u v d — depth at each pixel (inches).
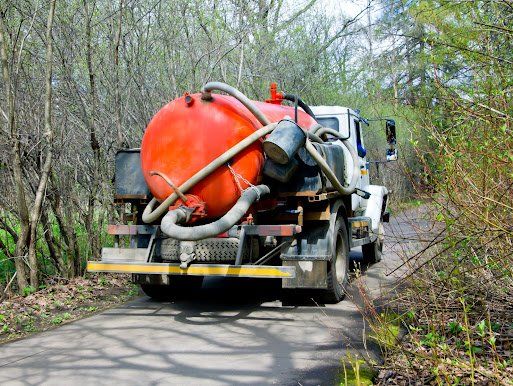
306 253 281.7
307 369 190.5
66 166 353.4
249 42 559.8
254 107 257.4
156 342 227.5
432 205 226.5
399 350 195.2
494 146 194.2
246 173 257.4
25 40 331.9
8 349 223.6
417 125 236.4
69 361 204.7
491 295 219.5
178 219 247.8
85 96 377.7
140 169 283.6
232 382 179.6
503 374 163.0
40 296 310.5
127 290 343.3
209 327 251.4
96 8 383.9
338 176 290.7
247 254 257.3
